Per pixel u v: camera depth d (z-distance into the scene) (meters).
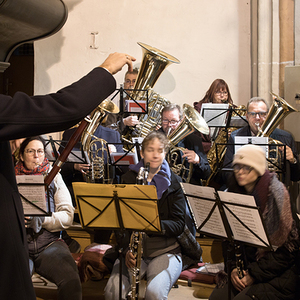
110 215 2.00
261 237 1.78
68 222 2.49
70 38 4.61
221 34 4.23
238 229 1.87
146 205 1.89
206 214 2.01
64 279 2.27
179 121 3.16
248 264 2.03
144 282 2.53
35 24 1.91
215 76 4.27
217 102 3.87
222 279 2.15
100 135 3.33
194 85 4.33
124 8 4.46
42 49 4.68
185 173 3.19
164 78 4.39
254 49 4.05
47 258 2.36
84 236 3.28
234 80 4.23
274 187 1.89
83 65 4.60
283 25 3.85
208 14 4.25
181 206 2.40
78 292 2.27
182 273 2.88
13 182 0.97
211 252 3.09
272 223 1.86
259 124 3.11
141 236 2.20
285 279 1.88
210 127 3.49
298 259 1.88
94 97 0.90
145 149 2.36
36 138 2.49
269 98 3.97
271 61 3.92
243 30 4.17
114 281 2.28
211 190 1.90
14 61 5.78
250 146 1.97
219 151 3.44
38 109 0.84
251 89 4.16
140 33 4.43
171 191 2.39
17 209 0.96
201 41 4.29
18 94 0.84
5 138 0.83
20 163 2.50
